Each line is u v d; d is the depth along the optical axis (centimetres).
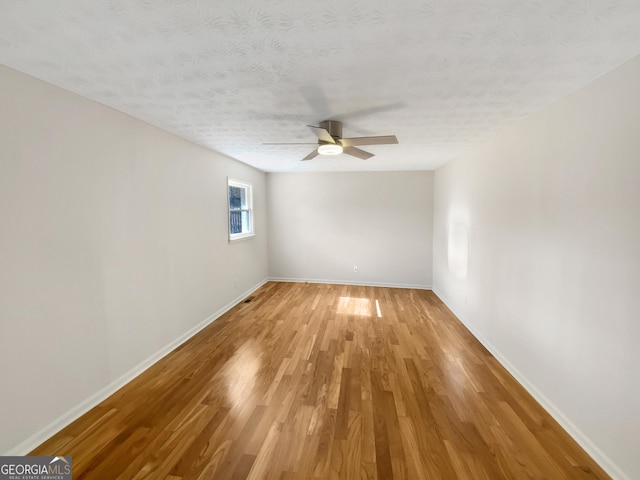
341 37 136
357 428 192
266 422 198
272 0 111
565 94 195
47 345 184
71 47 144
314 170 566
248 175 509
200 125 274
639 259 144
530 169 236
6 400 164
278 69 167
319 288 561
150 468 162
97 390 219
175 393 230
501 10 117
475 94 199
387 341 328
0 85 159
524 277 243
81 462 166
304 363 278
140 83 185
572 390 188
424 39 138
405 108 227
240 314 416
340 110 232
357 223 584
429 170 556
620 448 154
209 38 137
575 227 187
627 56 148
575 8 116
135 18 122
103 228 224
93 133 215
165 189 295
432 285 565
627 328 150
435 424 196
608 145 162
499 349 286
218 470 160
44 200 182
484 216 323
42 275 181
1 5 112
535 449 176
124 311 245
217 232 401
